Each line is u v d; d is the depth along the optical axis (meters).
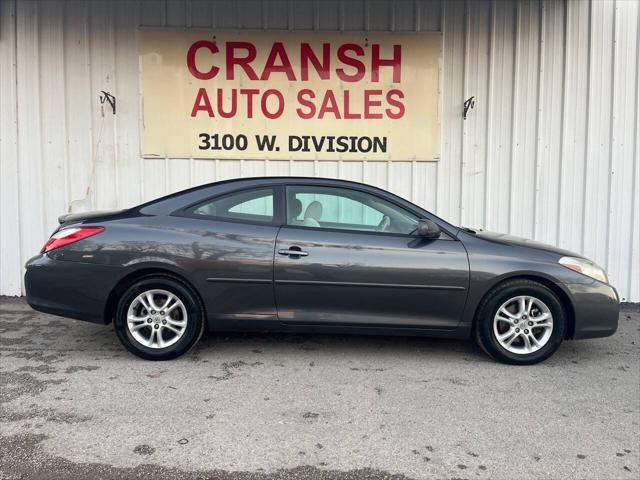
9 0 7.18
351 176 7.56
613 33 7.31
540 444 3.45
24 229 7.39
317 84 7.43
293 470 3.12
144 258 4.65
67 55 7.30
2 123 7.29
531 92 7.42
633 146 7.38
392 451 3.33
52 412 3.79
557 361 5.00
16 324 6.00
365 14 7.35
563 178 7.46
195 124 7.43
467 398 4.12
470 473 3.11
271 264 4.66
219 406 3.92
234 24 7.33
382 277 4.66
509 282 4.75
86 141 7.39
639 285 7.47
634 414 3.90
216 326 4.79
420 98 7.45
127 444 3.37
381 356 5.03
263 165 7.52
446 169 7.54
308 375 4.54
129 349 4.75
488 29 7.38
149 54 7.33
